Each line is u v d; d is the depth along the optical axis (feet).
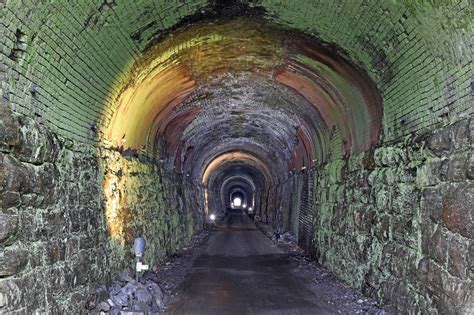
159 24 24.32
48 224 17.03
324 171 42.50
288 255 48.67
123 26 21.83
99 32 20.31
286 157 68.28
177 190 57.16
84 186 21.89
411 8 18.62
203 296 28.78
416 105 22.11
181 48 29.58
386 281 24.52
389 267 24.21
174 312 24.84
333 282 33.30
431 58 19.56
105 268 23.94
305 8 24.32
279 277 35.65
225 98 47.26
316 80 34.58
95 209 23.16
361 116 30.96
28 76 16.37
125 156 31.94
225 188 161.48
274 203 88.07
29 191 15.42
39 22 15.76
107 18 20.02
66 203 19.19
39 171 16.46
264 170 99.30
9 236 13.92
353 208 31.91
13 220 14.10
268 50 32.37
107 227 25.17
